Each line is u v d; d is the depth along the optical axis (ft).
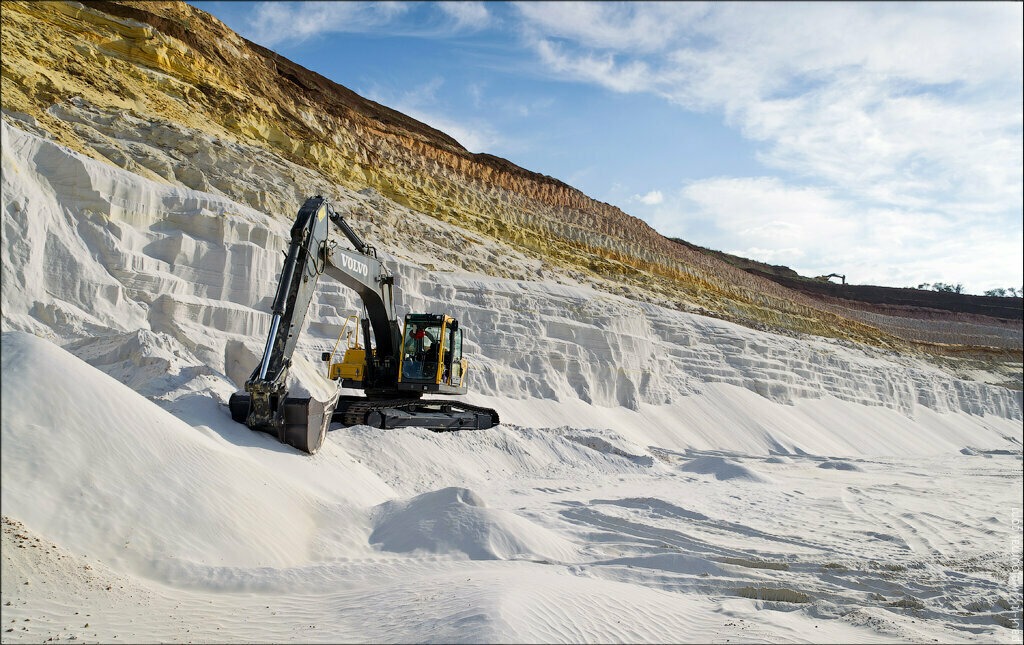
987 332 299.38
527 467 61.16
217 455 32.17
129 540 25.05
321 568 27.25
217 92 106.63
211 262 75.10
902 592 31.68
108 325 63.57
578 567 30.53
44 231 63.52
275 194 95.71
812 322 205.67
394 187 129.90
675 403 126.82
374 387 61.36
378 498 42.11
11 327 56.80
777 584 30.53
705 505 51.57
